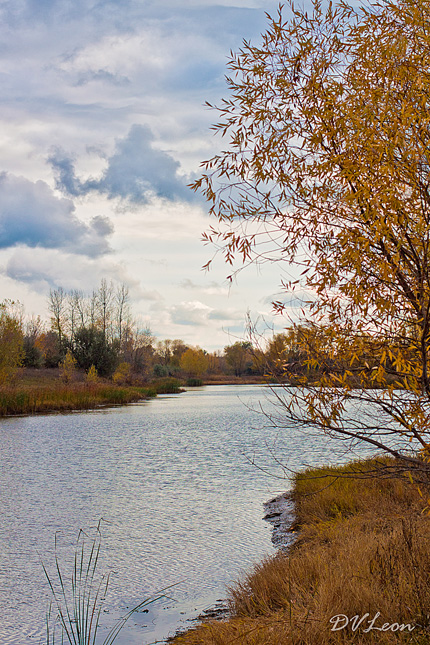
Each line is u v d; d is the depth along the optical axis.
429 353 3.54
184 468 15.72
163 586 7.14
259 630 4.44
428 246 3.41
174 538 9.14
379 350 3.67
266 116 4.04
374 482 9.77
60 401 39.97
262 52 4.11
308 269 3.95
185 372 113.31
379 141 3.54
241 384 101.56
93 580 7.46
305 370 3.91
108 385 56.72
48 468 15.83
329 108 3.83
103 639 5.64
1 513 10.81
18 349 41.72
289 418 4.02
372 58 3.78
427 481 4.02
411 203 3.58
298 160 4.03
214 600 6.59
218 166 4.19
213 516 10.47
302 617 4.57
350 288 3.56
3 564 8.06
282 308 3.99
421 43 3.63
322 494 10.09
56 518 10.46
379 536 6.34
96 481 13.94
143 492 12.62
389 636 3.94
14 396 36.28
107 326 78.94
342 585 4.78
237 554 8.25
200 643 4.98
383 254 3.68
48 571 7.79
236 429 25.98
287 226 3.99
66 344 69.75
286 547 8.33
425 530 6.08
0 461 17.08
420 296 3.56
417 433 3.66
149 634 5.68
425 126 3.56
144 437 23.17
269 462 15.97
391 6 3.66
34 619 6.25
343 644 3.99
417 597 4.29
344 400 3.84
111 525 9.96
